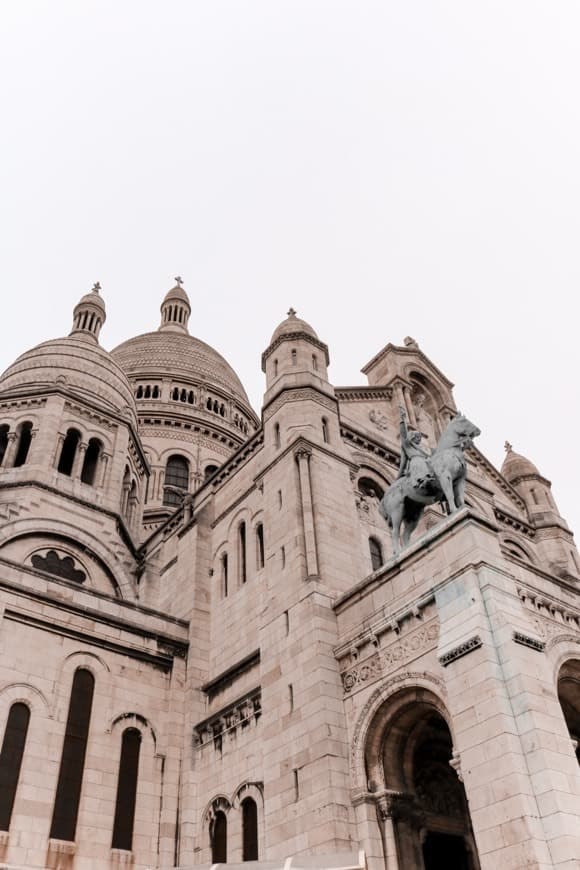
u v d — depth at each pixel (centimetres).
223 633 3250
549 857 1653
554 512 4594
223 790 2750
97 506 4069
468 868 2352
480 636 1986
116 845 2642
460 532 2252
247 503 3512
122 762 2844
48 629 2917
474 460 4497
